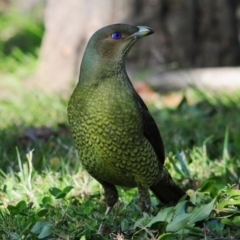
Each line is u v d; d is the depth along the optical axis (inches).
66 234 338.6
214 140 496.7
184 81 743.7
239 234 336.8
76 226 346.3
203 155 453.7
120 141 342.0
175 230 331.6
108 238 338.0
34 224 346.6
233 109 633.0
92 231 343.3
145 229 334.3
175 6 774.5
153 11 767.7
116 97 339.6
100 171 352.8
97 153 345.1
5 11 1205.7
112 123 339.6
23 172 421.4
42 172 428.1
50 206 374.6
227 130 461.1
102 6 760.3
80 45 772.0
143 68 768.3
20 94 726.5
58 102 661.3
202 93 653.3
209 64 790.5
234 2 807.1
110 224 350.0
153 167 354.3
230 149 480.7
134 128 342.3
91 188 409.4
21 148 501.7
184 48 778.8
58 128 578.6
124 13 761.6
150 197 398.6
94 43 346.9
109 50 345.1
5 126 582.9
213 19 789.9
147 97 717.9
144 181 355.6
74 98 345.1
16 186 406.0
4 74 825.5
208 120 593.0
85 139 345.1
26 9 1226.6
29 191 396.5
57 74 780.6
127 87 343.3
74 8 770.2
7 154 477.7
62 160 437.7
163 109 626.5
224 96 668.1
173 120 585.9
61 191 382.6
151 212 373.7
